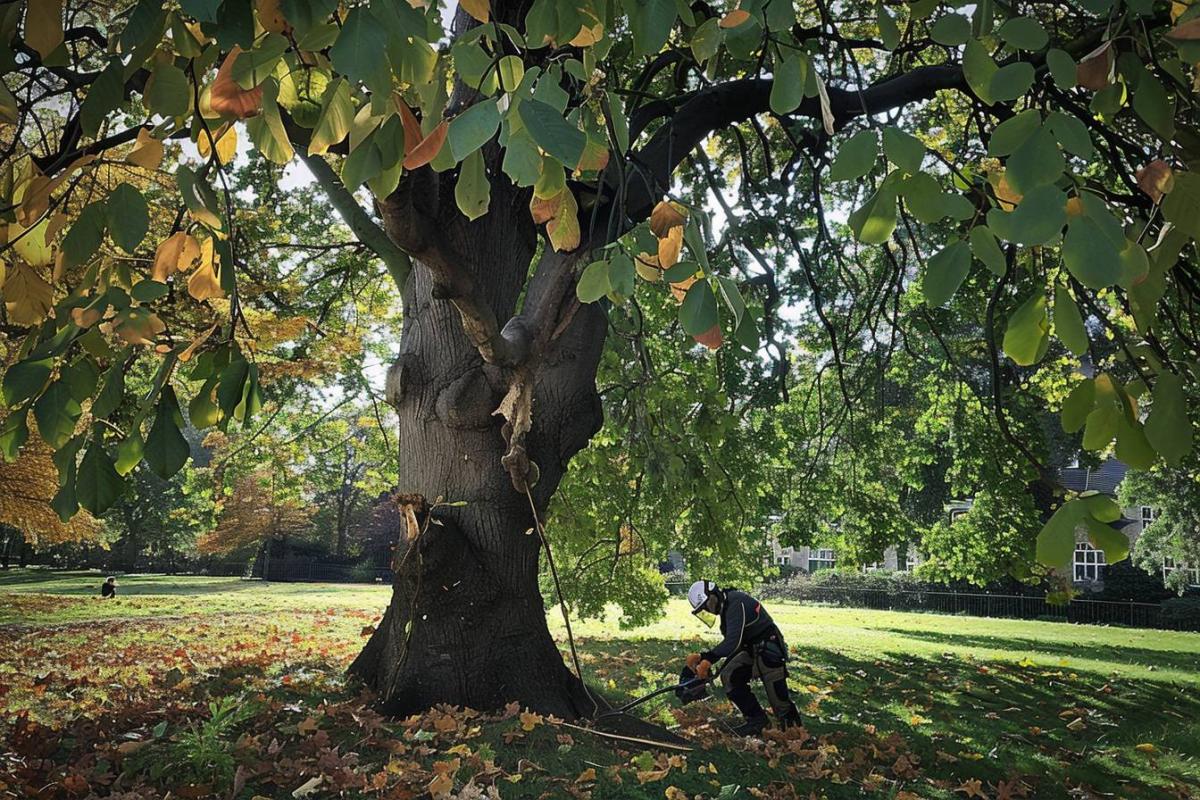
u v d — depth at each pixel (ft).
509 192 22.49
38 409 4.91
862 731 25.05
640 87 25.45
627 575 37.93
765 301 30.73
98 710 23.21
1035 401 41.04
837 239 37.68
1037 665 43.65
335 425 46.91
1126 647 59.26
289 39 4.94
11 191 6.23
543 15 5.16
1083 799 20.63
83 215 4.76
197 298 6.25
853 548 45.44
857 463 44.96
